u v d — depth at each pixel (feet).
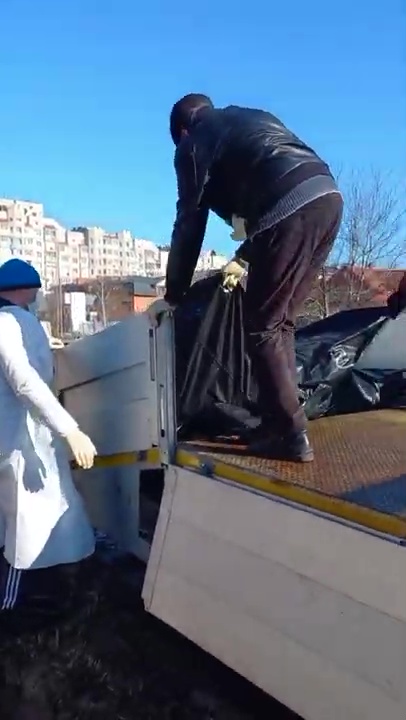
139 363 10.48
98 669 9.83
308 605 7.06
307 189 8.87
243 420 10.96
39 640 10.59
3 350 10.70
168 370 9.73
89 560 12.17
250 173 9.07
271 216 8.89
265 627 7.55
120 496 11.71
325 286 47.14
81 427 13.01
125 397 11.10
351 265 62.69
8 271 11.75
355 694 6.46
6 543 11.15
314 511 7.20
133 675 9.64
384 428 11.78
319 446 10.22
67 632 10.68
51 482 11.10
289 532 7.38
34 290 11.94
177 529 9.12
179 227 9.71
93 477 12.73
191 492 9.02
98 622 10.84
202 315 11.04
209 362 11.05
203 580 8.54
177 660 9.84
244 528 8.00
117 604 11.18
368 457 9.31
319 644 6.88
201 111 9.95
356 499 7.02
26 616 11.14
